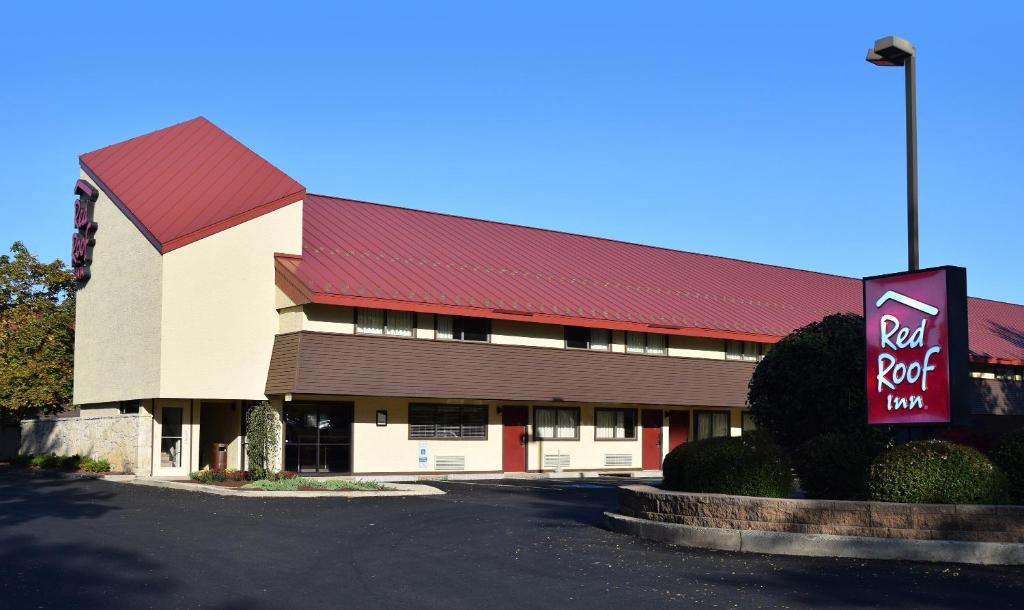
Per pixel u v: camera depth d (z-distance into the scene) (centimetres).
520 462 3509
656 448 3919
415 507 2109
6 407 3725
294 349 2869
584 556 1407
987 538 1338
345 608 1050
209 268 2883
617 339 3694
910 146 1630
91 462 3070
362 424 3136
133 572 1242
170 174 3206
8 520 1756
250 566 1295
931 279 1523
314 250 3195
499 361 3272
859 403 1773
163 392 2778
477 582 1200
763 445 1639
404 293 3061
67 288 4178
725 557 1405
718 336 3847
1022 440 1509
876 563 1335
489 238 3997
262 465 2650
